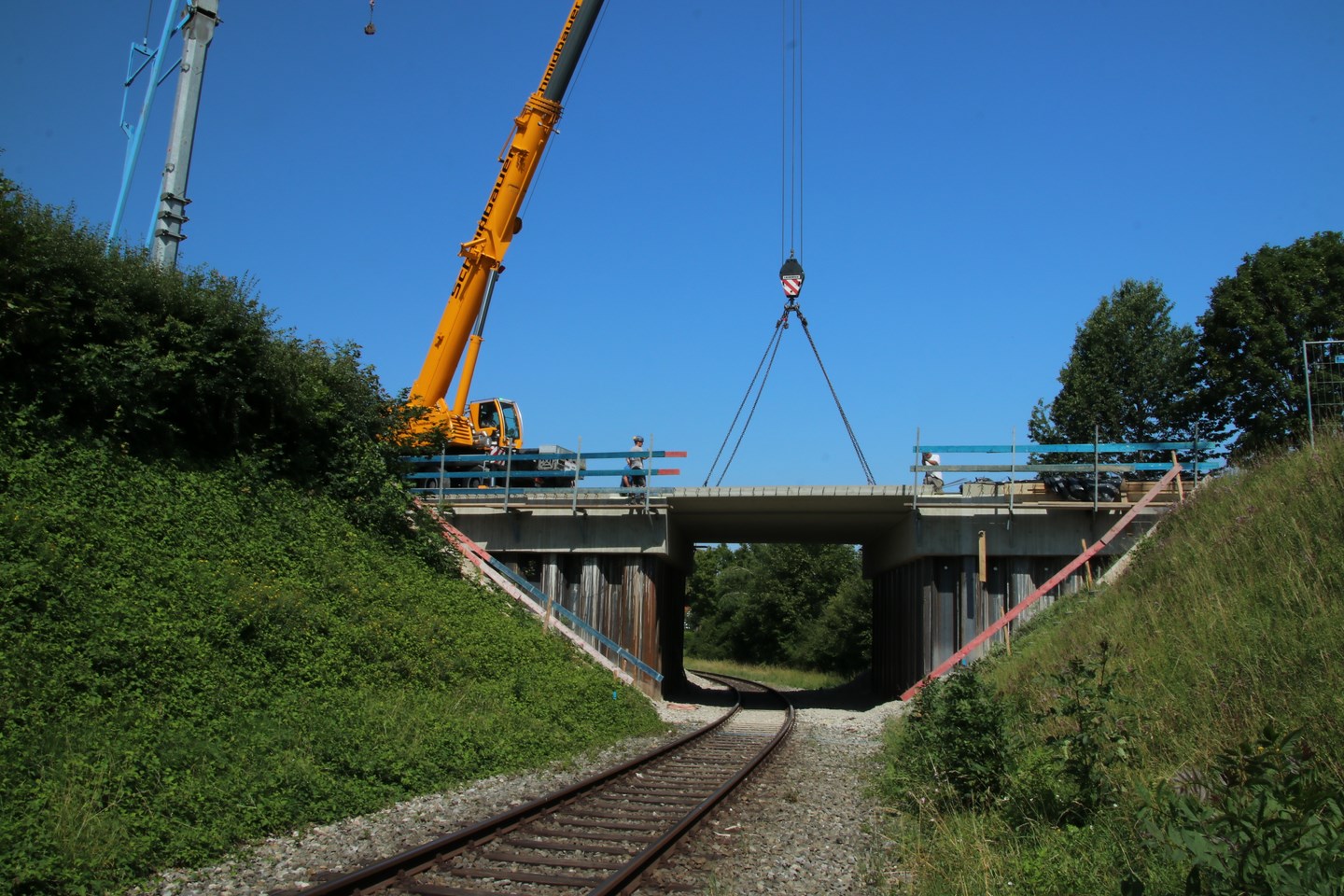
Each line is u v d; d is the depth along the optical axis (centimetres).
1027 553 2462
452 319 2712
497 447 3125
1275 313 3134
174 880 757
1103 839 755
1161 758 909
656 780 1321
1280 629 1052
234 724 1067
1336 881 479
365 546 1945
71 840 741
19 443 1341
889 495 2462
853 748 1822
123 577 1209
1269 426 2981
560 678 1928
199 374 1683
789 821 1071
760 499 2556
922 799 1047
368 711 1272
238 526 1576
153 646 1098
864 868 851
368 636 1520
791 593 6506
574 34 2670
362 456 2142
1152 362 3903
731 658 6931
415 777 1152
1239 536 1430
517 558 2777
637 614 2664
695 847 916
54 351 1468
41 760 841
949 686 1139
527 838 926
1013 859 769
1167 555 1678
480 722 1434
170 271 1672
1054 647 1648
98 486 1377
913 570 2669
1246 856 498
